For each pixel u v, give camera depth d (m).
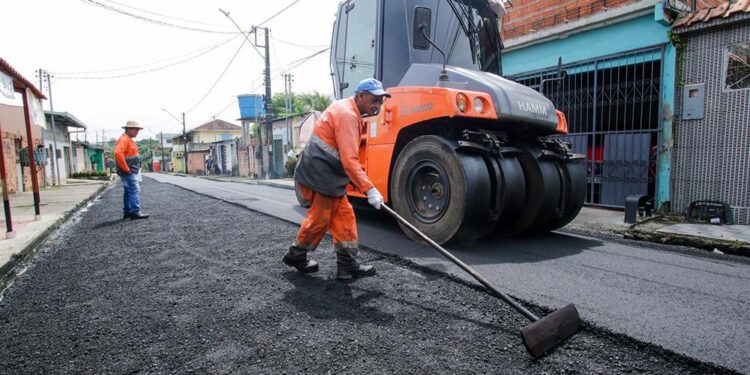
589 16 6.98
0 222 6.30
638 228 5.11
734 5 5.57
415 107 4.16
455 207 3.79
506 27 8.53
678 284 2.94
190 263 3.69
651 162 6.54
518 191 4.07
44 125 7.49
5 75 5.69
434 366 1.86
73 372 1.87
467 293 2.78
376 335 2.18
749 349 1.96
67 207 8.41
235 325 2.33
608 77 6.98
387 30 4.86
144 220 6.43
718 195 5.71
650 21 6.31
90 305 2.72
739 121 5.47
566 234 4.91
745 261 3.68
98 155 47.88
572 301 2.58
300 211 6.82
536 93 4.55
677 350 1.95
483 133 3.91
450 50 4.88
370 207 5.86
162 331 2.28
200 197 10.13
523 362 1.90
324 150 2.99
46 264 3.87
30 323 2.46
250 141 29.86
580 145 7.42
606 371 1.83
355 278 3.13
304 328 2.27
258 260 3.71
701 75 5.81
